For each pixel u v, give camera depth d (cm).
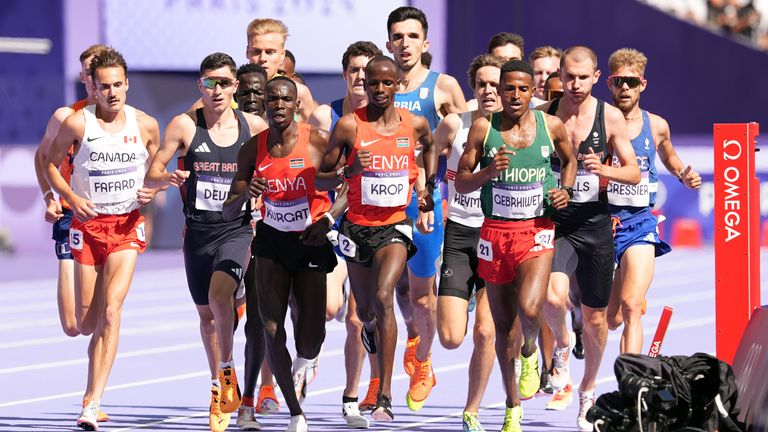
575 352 3666
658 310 5353
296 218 2588
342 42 8400
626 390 2270
